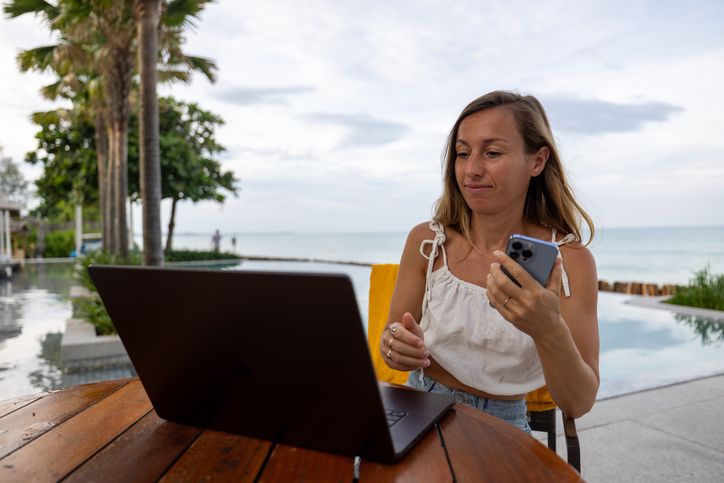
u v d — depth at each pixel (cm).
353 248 6228
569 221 128
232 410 80
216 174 2227
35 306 845
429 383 130
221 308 69
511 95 119
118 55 1056
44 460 74
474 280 126
